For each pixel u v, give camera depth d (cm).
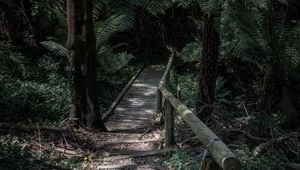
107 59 888
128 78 949
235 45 657
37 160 434
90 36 546
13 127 511
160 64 1162
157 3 589
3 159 406
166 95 490
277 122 619
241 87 868
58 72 853
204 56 559
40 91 690
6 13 977
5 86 678
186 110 385
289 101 636
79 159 459
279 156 460
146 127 602
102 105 737
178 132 546
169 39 1245
